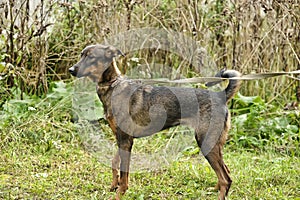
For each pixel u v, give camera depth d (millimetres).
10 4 6113
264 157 5367
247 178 4672
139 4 6723
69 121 5914
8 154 5098
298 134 5762
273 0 6422
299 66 6535
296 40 6723
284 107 6477
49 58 6941
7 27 6496
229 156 5316
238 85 4133
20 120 5758
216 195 4352
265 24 6836
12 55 6250
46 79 6539
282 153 5531
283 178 4723
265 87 6887
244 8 6527
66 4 6516
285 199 4215
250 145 5754
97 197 4254
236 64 6645
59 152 5270
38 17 6793
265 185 4551
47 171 4793
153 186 4484
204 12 6957
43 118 5836
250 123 6016
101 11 6707
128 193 4289
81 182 4539
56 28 6883
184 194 4332
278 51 6820
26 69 6484
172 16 6926
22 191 4277
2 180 4508
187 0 6762
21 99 6273
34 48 6508
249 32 6781
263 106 6254
